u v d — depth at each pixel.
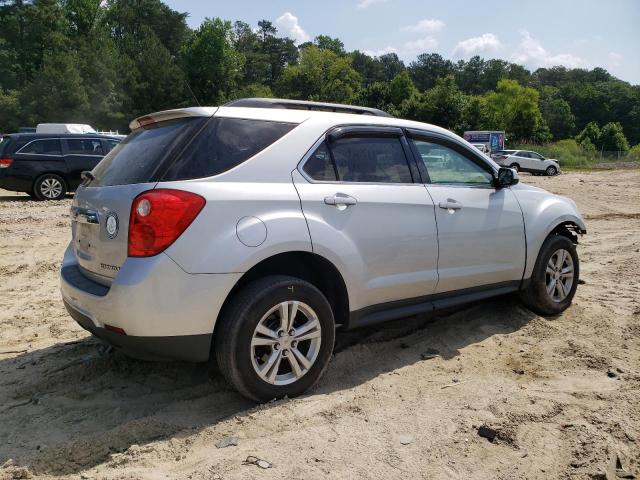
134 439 3.01
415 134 4.34
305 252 3.47
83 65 61.66
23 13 73.06
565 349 4.39
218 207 3.18
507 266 4.73
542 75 194.50
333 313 3.76
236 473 2.66
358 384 3.76
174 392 3.66
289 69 101.75
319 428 3.09
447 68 166.50
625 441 3.07
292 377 3.46
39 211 12.41
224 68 75.75
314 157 3.67
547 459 2.87
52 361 4.17
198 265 3.10
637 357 4.27
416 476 2.69
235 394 3.60
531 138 91.50
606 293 5.98
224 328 3.21
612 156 66.00
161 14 97.56
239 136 3.46
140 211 3.08
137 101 66.56
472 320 5.03
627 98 148.38
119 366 4.02
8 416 3.35
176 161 3.22
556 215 5.14
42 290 6.37
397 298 4.01
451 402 3.45
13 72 71.62
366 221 3.76
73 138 15.12
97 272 3.42
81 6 78.94
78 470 2.76
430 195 4.20
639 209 14.66
